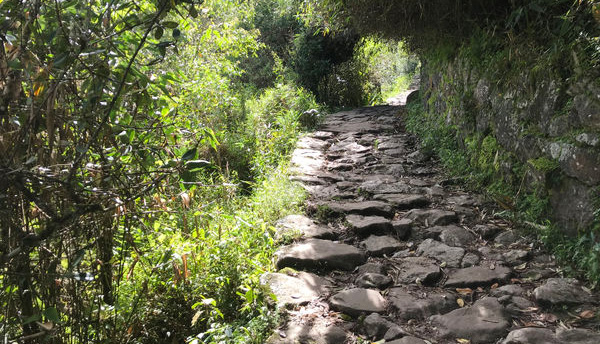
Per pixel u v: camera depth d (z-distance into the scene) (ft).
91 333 9.76
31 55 6.56
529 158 14.26
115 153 7.60
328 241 13.84
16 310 7.57
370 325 9.90
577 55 12.17
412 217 15.39
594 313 9.87
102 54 7.02
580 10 12.62
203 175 22.08
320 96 47.19
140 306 11.43
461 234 14.08
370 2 19.65
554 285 10.86
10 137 6.64
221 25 29.73
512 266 12.26
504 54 15.99
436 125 23.89
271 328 10.01
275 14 54.29
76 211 6.80
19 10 6.36
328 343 9.45
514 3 15.17
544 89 13.64
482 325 9.75
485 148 17.20
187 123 9.26
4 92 6.40
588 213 11.44
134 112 7.62
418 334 9.75
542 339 9.11
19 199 7.01
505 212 14.80
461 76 20.21
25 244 6.60
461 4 17.78
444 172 20.06
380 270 12.35
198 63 26.91
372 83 51.13
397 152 23.66
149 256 11.66
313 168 21.72
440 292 11.30
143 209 9.09
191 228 13.82
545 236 12.71
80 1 6.93
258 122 30.42
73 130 7.70
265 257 12.95
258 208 16.70
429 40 21.40
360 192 18.07
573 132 12.23
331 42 47.24
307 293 11.28
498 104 16.42
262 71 52.85
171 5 6.79
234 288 12.00
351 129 30.17
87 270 8.75
